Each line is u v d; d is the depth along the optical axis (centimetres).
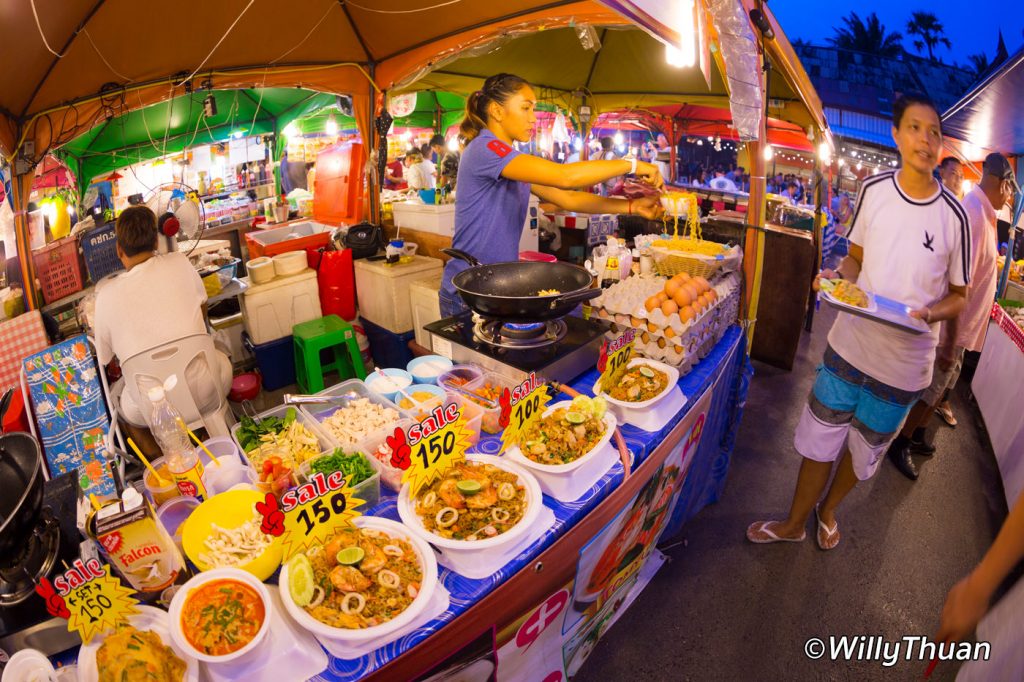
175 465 141
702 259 245
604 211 271
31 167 326
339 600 116
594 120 786
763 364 498
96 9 292
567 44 616
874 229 228
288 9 388
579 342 197
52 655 110
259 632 105
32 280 337
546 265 216
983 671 133
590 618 203
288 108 830
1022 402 324
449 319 214
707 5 217
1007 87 411
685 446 225
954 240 212
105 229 316
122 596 103
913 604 255
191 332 246
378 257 449
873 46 2152
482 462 156
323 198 567
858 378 241
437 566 132
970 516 312
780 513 312
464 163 244
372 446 162
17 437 125
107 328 233
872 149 974
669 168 1170
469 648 131
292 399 180
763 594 259
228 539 127
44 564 110
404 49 460
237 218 720
